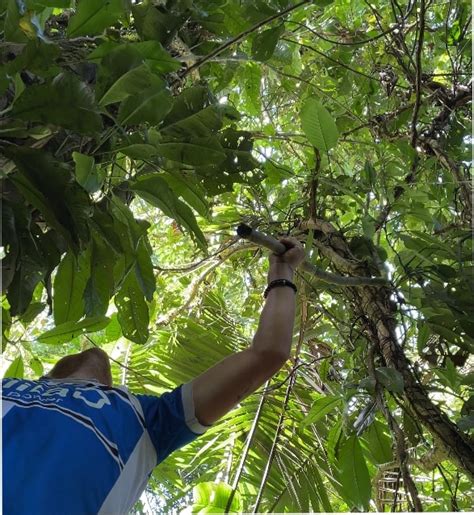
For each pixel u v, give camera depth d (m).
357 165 2.76
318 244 1.87
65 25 1.56
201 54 1.80
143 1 1.49
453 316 1.59
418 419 1.47
